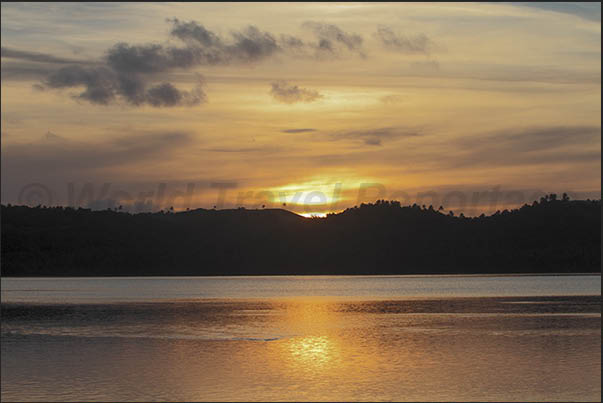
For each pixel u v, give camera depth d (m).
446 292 134.25
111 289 159.25
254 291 146.62
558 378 35.75
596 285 163.62
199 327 61.97
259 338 52.94
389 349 46.31
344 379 35.78
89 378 36.19
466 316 73.00
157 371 38.03
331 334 55.53
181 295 127.94
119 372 37.78
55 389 33.50
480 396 31.78
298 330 59.00
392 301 103.81
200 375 36.91
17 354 44.75
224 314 78.25
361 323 65.62
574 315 72.62
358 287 167.12
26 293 137.75
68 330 59.94
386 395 32.03
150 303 101.25
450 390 33.03
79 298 116.62
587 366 39.22
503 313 76.62
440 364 40.12
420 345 48.28
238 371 38.00
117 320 70.56
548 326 60.69
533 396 31.73
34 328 61.94
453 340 50.94
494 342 49.59
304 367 39.25
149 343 50.16
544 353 44.03
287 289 156.88
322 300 108.25
